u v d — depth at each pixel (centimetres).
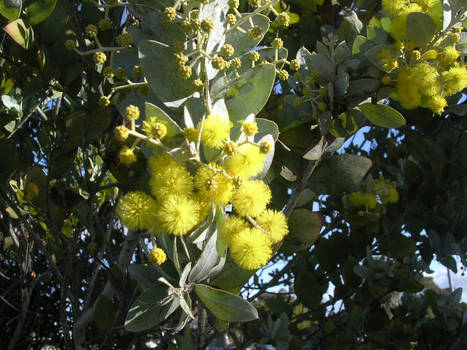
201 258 12
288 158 19
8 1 16
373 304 28
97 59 15
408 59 17
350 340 25
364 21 22
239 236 12
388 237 27
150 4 14
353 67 17
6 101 22
